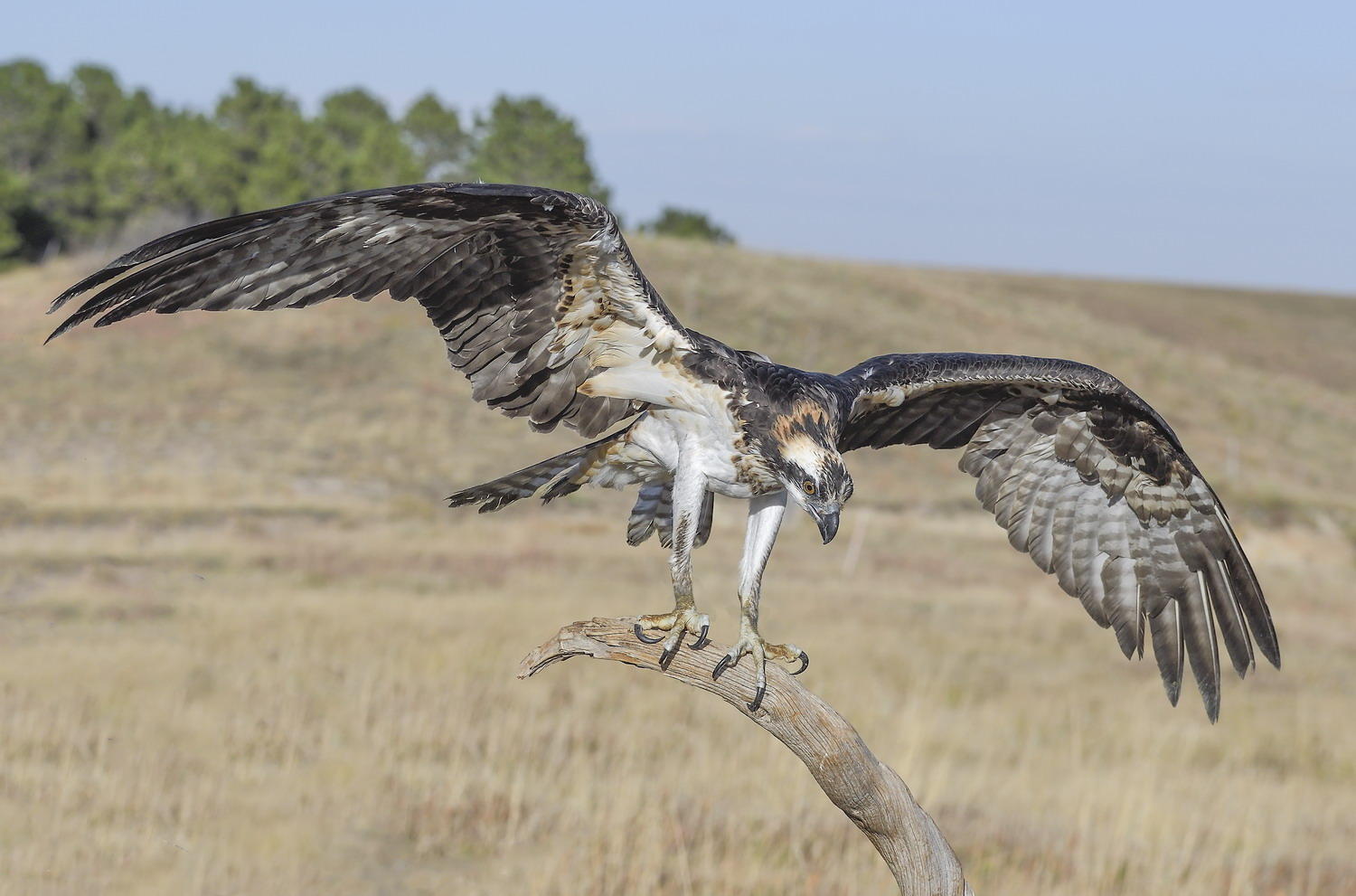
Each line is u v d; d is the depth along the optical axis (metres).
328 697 15.91
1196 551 6.68
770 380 5.54
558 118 85.94
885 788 5.26
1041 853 12.10
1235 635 6.56
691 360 5.48
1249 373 78.94
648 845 11.30
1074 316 82.94
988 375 6.35
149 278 4.95
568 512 36.56
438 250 5.39
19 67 89.75
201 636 19.09
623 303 5.48
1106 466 6.77
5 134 87.75
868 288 73.88
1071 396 6.58
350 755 13.50
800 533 37.34
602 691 17.78
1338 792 16.17
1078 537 6.86
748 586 5.56
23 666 16.45
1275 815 14.66
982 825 12.98
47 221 89.50
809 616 25.88
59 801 11.30
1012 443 6.87
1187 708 20.92
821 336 60.78
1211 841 12.95
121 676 16.14
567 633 5.54
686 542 5.49
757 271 70.69
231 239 5.07
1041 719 18.83
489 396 5.73
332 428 43.19
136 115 102.94
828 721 5.24
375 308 56.53
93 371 46.72
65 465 35.91
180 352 49.69
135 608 21.12
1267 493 48.47
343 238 5.25
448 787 12.61
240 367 49.16
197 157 87.00
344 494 36.38
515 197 5.02
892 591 30.09
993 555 36.56
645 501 6.14
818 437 5.42
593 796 12.83
